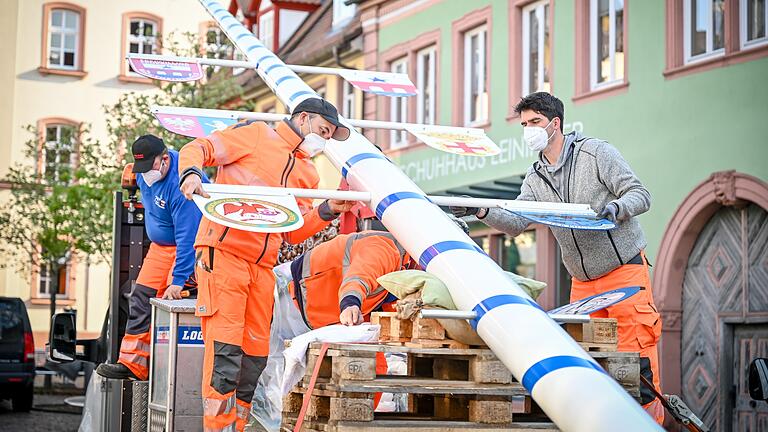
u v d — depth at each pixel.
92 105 35.53
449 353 4.81
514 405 10.32
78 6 35.56
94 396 7.75
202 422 6.27
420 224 5.38
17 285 33.44
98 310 34.34
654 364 6.11
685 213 15.02
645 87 15.97
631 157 16.17
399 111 22.50
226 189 5.25
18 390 17.28
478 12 19.94
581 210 5.66
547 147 6.27
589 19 17.36
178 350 6.26
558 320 4.89
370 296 5.94
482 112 19.98
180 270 6.89
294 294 6.30
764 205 13.77
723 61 14.59
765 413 13.91
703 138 14.84
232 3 32.56
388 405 6.48
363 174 5.91
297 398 5.36
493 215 6.25
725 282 14.54
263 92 29.08
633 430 4.05
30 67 35.06
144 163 7.02
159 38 26.48
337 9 26.11
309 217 6.11
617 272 6.14
